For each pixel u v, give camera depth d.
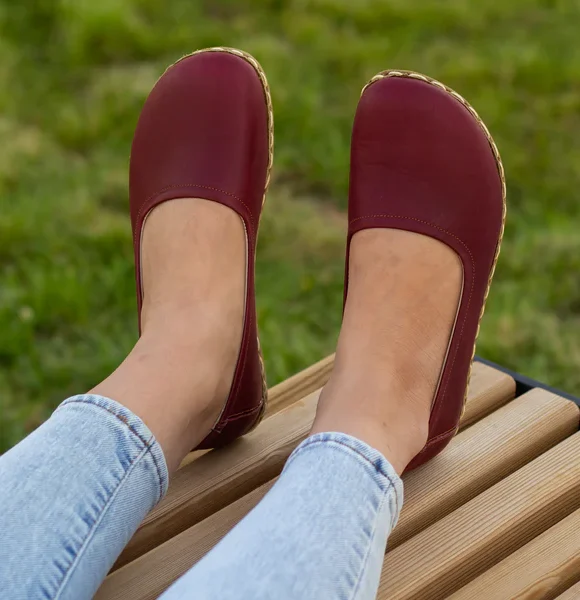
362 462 0.84
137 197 1.26
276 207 2.37
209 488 1.06
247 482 1.09
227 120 1.25
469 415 1.23
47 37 3.22
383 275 1.14
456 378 1.10
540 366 1.88
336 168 2.50
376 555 0.80
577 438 1.13
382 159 1.23
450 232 1.17
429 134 1.22
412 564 0.93
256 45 3.06
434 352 1.10
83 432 0.83
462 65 3.01
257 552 0.75
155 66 3.01
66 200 2.35
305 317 2.03
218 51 1.32
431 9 3.44
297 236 2.26
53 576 0.74
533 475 1.06
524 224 2.30
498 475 1.11
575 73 2.97
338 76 2.99
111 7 3.25
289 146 2.60
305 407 1.22
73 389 1.85
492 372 1.29
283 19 3.36
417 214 1.18
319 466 0.83
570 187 2.44
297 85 2.86
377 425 0.92
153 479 0.86
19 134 2.64
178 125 1.26
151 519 1.01
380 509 0.82
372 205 1.20
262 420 1.19
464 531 0.98
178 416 0.92
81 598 0.76
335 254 2.22
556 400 1.21
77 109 2.78
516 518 1.00
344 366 1.02
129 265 2.12
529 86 2.92
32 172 2.47
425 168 1.21
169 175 1.23
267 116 1.29
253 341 1.11
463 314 1.15
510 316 2.00
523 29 3.34
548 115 2.76
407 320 1.10
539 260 2.17
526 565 0.94
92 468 0.81
